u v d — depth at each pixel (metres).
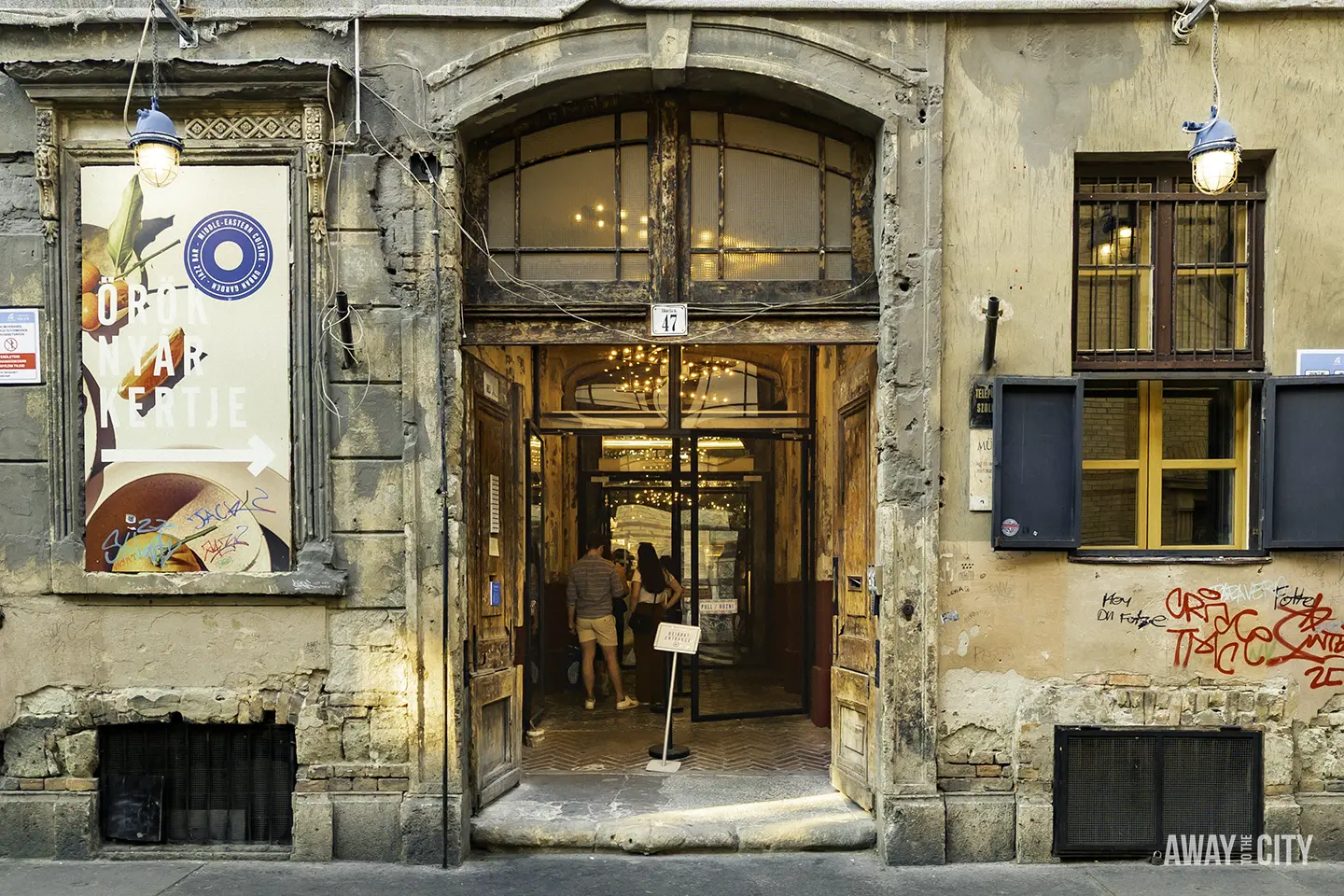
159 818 4.75
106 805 4.77
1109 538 4.97
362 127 4.70
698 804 5.24
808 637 7.42
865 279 5.04
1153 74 4.75
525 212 5.12
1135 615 4.72
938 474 4.70
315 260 4.69
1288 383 4.70
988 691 4.73
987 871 4.56
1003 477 4.68
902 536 4.70
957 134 4.75
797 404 7.45
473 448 5.09
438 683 4.64
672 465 7.99
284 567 4.70
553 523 8.60
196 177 4.71
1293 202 4.77
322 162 4.64
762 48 4.73
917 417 4.71
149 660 4.71
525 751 6.39
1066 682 4.72
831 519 7.04
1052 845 4.66
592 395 7.46
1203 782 4.70
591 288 5.04
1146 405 4.97
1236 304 4.96
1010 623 4.71
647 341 4.95
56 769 4.71
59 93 4.59
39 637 4.71
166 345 4.71
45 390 4.72
